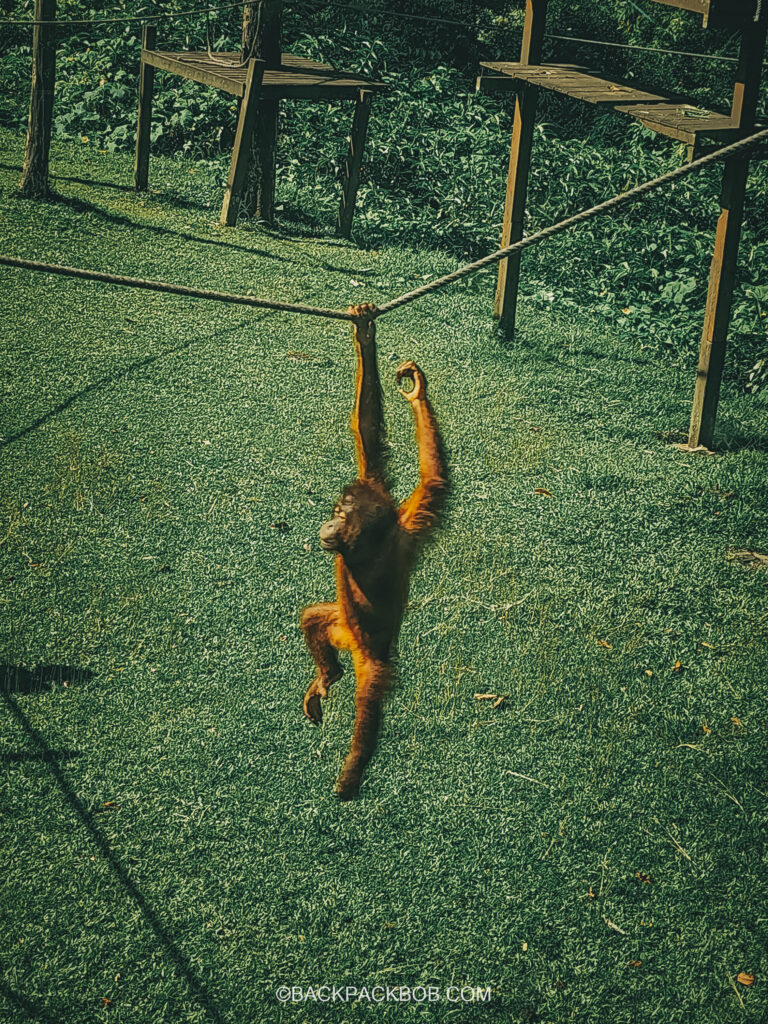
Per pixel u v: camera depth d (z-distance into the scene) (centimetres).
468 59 2469
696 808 630
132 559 799
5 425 955
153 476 911
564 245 1622
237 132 1542
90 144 1870
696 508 977
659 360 1344
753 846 606
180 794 605
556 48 2461
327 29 2155
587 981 523
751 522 964
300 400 1084
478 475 989
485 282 1506
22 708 648
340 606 452
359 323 464
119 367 1101
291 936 532
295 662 715
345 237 1645
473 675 720
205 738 645
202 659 707
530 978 523
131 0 2075
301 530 863
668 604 826
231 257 1455
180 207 1631
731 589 858
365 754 419
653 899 569
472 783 634
